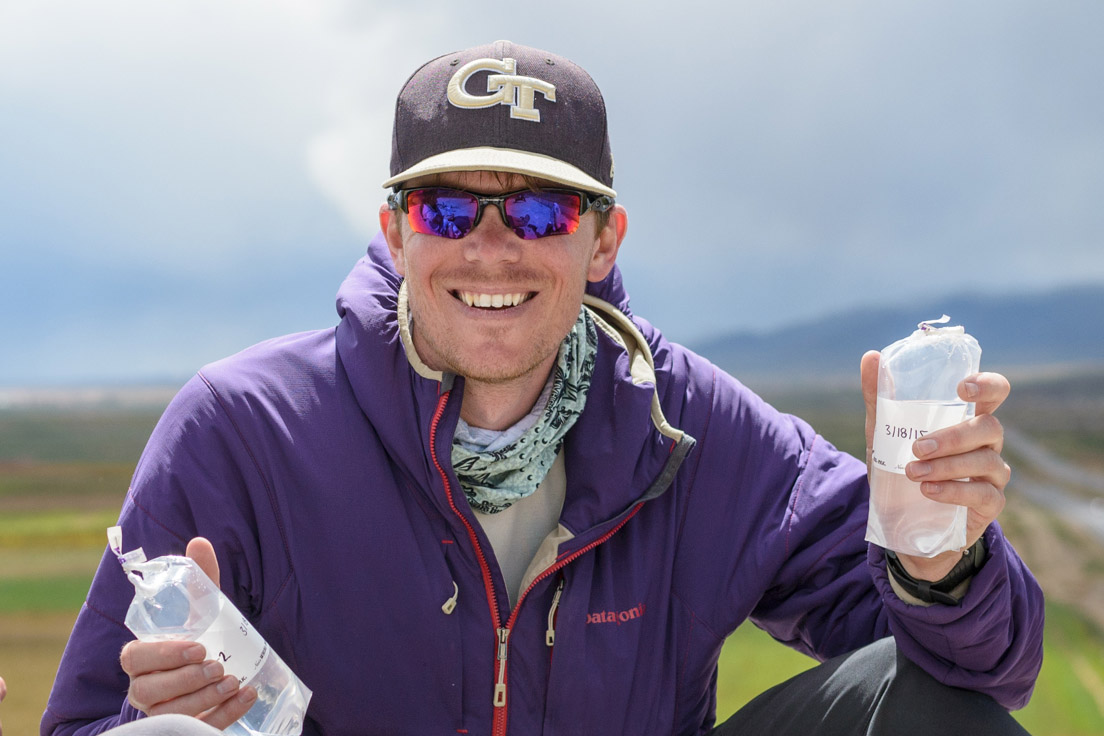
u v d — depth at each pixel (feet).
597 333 6.84
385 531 6.25
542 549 6.30
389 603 6.22
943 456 5.29
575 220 6.13
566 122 6.20
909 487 5.45
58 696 5.84
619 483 6.41
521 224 6.00
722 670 32.53
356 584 6.21
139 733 4.17
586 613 6.39
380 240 7.23
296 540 6.20
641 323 7.41
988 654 5.74
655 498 6.79
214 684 4.79
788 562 6.86
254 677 5.02
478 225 6.02
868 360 5.88
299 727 5.30
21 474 189.47
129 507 6.12
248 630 5.06
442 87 6.22
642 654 6.60
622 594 6.54
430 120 6.16
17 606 52.06
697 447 7.00
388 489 6.29
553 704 6.31
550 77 6.28
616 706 6.42
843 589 6.71
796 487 6.97
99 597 5.92
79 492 149.79
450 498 6.12
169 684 4.68
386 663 6.23
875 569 6.01
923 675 5.93
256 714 5.08
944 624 5.64
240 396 6.31
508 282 6.04
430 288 6.08
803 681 6.41
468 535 6.21
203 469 6.12
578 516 6.40
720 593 6.81
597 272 6.97
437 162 5.96
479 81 6.15
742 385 7.52
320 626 6.19
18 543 79.36
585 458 6.47
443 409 6.15
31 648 38.91
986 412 5.32
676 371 7.21
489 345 6.11
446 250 6.01
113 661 5.84
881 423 5.61
